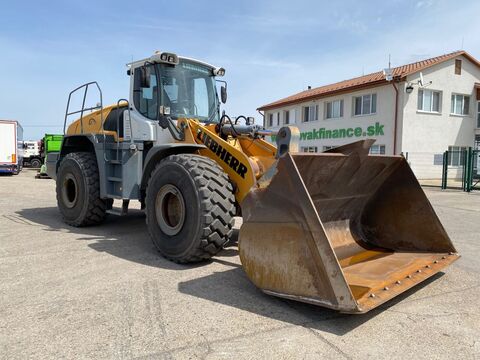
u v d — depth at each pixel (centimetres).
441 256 398
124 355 243
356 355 248
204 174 404
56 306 315
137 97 559
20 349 249
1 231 595
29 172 2612
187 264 426
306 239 295
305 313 307
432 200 1188
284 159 305
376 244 442
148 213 453
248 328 281
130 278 382
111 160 564
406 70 1961
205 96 582
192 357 242
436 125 2000
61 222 676
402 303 334
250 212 334
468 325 294
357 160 375
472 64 2098
